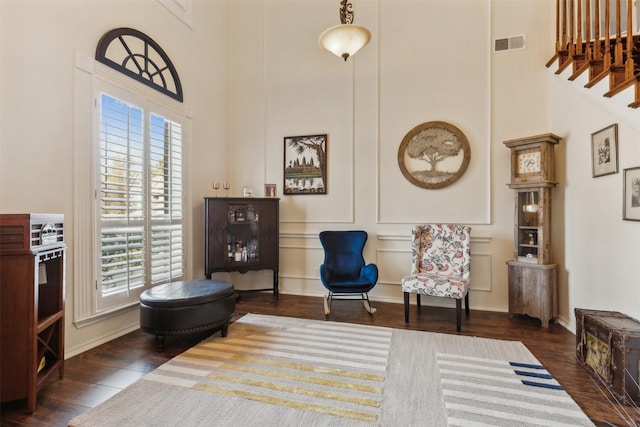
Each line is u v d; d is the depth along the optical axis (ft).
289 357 7.72
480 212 11.96
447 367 7.21
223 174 14.66
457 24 12.26
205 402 5.87
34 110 7.22
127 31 9.61
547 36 11.35
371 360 7.56
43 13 7.39
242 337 9.02
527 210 10.93
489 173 11.84
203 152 13.34
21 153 6.98
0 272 5.59
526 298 10.36
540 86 11.41
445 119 12.35
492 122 11.85
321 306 12.17
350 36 8.86
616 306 7.76
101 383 6.61
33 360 5.73
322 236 12.55
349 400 5.94
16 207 6.89
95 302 8.54
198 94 13.04
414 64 12.70
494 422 5.29
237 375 6.86
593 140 8.65
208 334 9.28
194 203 12.78
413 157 12.65
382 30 13.04
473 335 9.21
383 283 13.00
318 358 7.67
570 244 9.83
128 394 6.14
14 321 5.65
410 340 8.80
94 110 8.56
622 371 5.86
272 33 14.52
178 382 6.57
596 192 8.58
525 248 10.94
